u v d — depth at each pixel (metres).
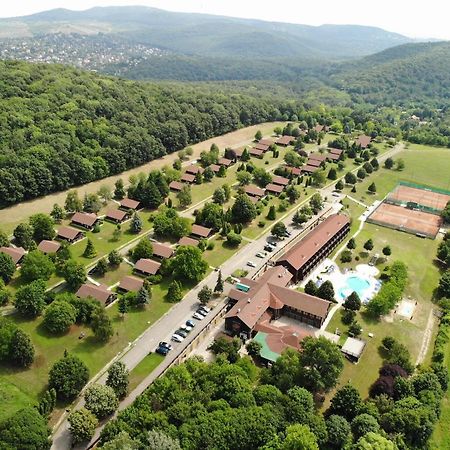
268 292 131.25
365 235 184.88
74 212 183.12
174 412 87.88
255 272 153.12
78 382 99.94
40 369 107.25
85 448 89.00
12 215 179.38
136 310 130.62
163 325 125.56
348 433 89.94
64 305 119.12
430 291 150.88
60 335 118.31
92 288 131.75
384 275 155.75
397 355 113.88
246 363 104.75
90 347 115.50
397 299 136.88
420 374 108.38
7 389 100.44
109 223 179.25
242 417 86.50
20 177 188.25
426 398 99.38
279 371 103.06
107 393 95.06
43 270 136.88
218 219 177.00
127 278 139.62
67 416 96.19
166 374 99.00
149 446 77.69
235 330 121.56
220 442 82.44
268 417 87.69
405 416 92.06
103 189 193.00
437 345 122.75
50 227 161.62
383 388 102.25
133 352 115.19
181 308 133.00
